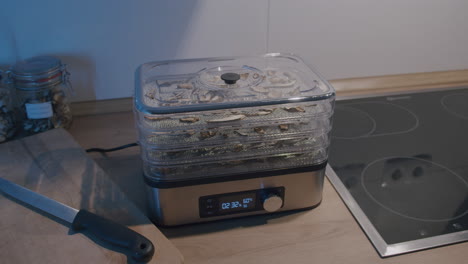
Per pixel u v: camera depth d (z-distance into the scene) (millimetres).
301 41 945
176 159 551
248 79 628
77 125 874
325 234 585
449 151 801
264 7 881
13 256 506
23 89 778
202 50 904
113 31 841
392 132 867
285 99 543
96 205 598
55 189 632
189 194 562
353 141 832
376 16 959
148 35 862
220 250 556
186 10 851
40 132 817
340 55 991
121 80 903
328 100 562
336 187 684
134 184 690
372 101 997
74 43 836
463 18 1015
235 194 581
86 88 893
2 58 820
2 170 674
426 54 1048
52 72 782
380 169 740
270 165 576
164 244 524
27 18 788
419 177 718
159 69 685
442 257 544
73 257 503
